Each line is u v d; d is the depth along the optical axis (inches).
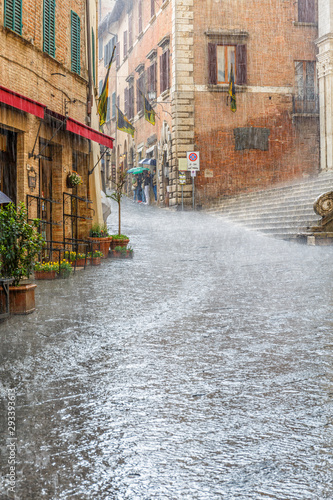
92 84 782.5
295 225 808.3
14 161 542.9
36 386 197.0
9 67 517.3
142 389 192.1
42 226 606.2
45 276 487.2
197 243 768.3
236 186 1342.3
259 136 1339.8
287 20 1338.6
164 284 445.4
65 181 653.3
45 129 594.2
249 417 165.0
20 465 136.8
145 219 1132.5
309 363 217.3
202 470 133.2
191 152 1305.4
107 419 165.6
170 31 1366.9
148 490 124.6
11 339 267.4
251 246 709.3
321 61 1279.5
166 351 241.8
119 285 445.1
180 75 1326.3
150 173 1555.1
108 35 2066.9
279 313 314.7
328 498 120.1
